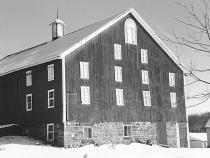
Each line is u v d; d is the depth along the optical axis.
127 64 38.22
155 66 40.59
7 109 39.72
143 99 38.81
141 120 38.12
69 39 39.00
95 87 35.19
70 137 32.59
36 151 27.41
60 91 33.09
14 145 31.12
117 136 35.97
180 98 42.06
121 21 38.56
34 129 35.78
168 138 39.94
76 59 34.25
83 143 33.31
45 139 34.28
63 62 33.22
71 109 33.09
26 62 38.44
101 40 36.50
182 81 42.69
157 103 39.88
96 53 35.88
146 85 39.34
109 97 36.09
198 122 73.88
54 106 33.69
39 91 35.72
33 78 36.72
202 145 57.25
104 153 23.34
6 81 40.34
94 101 34.84
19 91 38.44
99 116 34.94
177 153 26.28
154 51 40.88
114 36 37.69
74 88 33.69
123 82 37.50
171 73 41.88
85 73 34.69
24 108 37.44
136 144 34.84
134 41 39.31
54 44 40.84
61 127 32.59
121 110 36.75
